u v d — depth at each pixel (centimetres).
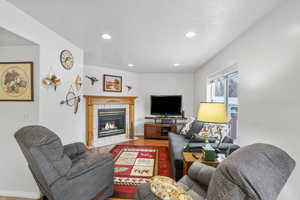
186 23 191
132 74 532
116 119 492
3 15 150
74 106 268
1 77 201
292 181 136
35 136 136
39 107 197
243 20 183
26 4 155
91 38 240
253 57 194
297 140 133
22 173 201
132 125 511
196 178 158
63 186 144
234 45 243
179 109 509
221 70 299
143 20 185
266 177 82
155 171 272
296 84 134
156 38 238
